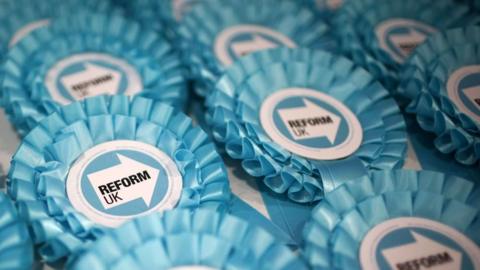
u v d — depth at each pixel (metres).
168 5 0.52
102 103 0.43
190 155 0.41
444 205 0.40
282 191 0.42
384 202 0.40
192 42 0.49
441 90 0.44
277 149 0.42
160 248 0.37
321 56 0.47
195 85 0.48
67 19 0.48
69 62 0.47
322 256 0.38
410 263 0.39
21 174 0.40
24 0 0.50
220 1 0.51
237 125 0.43
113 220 0.40
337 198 0.40
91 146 0.42
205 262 0.37
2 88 0.45
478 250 0.39
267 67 0.45
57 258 0.39
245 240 0.38
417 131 0.47
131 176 0.41
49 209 0.39
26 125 0.44
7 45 0.49
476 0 0.51
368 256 0.39
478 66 0.46
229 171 0.44
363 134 0.44
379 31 0.50
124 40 0.48
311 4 0.53
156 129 0.42
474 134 0.43
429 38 0.46
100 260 0.37
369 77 0.46
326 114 0.45
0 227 0.38
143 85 0.47
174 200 0.41
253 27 0.51
